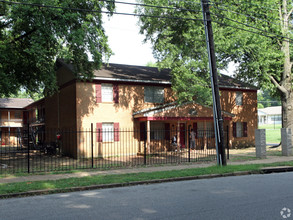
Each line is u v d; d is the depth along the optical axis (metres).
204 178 11.20
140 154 21.05
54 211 6.46
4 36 17.23
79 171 12.84
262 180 10.41
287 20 23.02
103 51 17.92
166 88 23.23
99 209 6.54
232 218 5.68
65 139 22.09
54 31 15.38
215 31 19.31
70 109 20.98
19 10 14.11
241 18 20.42
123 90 21.44
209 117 22.64
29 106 36.41
